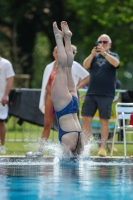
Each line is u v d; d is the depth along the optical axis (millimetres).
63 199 10641
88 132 21453
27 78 49312
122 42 57438
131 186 12359
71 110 17453
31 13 68625
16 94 26938
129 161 18344
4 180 13164
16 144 27172
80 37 69125
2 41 64562
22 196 10969
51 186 12281
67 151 17484
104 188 12062
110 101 21344
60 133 17500
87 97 21578
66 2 67938
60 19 69188
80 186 12320
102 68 21406
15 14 66438
